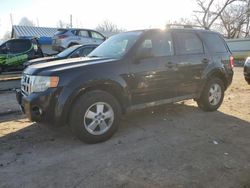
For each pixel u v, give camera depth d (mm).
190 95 6062
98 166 3830
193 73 5941
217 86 6566
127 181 3430
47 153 4289
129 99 4980
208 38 6457
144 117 6105
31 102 4398
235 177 3504
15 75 14781
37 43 16281
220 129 5340
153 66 5215
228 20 33875
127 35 5555
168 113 6430
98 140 4648
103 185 3350
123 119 5953
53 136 5012
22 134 5137
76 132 4500
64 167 3822
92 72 4523
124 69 4855
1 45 15289
